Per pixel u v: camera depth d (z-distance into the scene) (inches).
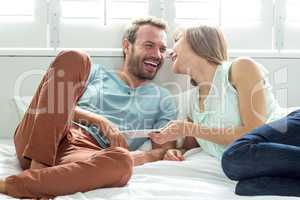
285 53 69.3
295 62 69.4
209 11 73.4
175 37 64.1
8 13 71.9
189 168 49.5
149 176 47.4
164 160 54.8
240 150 44.0
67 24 72.8
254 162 43.1
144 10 73.3
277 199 39.3
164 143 59.1
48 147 46.3
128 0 72.8
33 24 72.5
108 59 68.9
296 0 73.6
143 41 64.5
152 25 65.7
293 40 74.2
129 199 39.3
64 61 47.7
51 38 72.6
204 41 57.4
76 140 53.2
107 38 73.3
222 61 57.4
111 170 42.4
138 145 60.7
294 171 42.2
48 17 72.5
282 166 42.3
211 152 55.6
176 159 54.5
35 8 72.2
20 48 69.0
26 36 72.7
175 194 41.8
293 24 74.0
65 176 41.4
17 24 72.4
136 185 44.2
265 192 42.1
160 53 65.4
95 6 72.7
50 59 67.6
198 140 58.3
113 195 40.9
